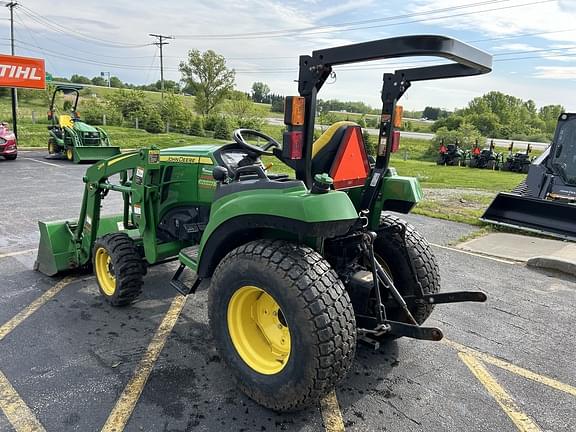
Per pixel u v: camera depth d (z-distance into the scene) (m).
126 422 2.52
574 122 8.67
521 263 5.71
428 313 3.34
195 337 3.52
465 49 2.18
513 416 2.71
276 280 2.40
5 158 14.14
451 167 22.22
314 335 2.30
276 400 2.53
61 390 2.79
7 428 2.44
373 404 2.77
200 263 3.02
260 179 2.80
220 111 47.66
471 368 3.21
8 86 17.16
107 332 3.56
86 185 4.36
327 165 2.79
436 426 2.59
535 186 8.99
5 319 3.72
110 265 4.03
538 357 3.40
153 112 30.00
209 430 2.48
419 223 7.91
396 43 2.10
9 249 5.53
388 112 3.03
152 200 3.88
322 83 2.41
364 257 3.09
